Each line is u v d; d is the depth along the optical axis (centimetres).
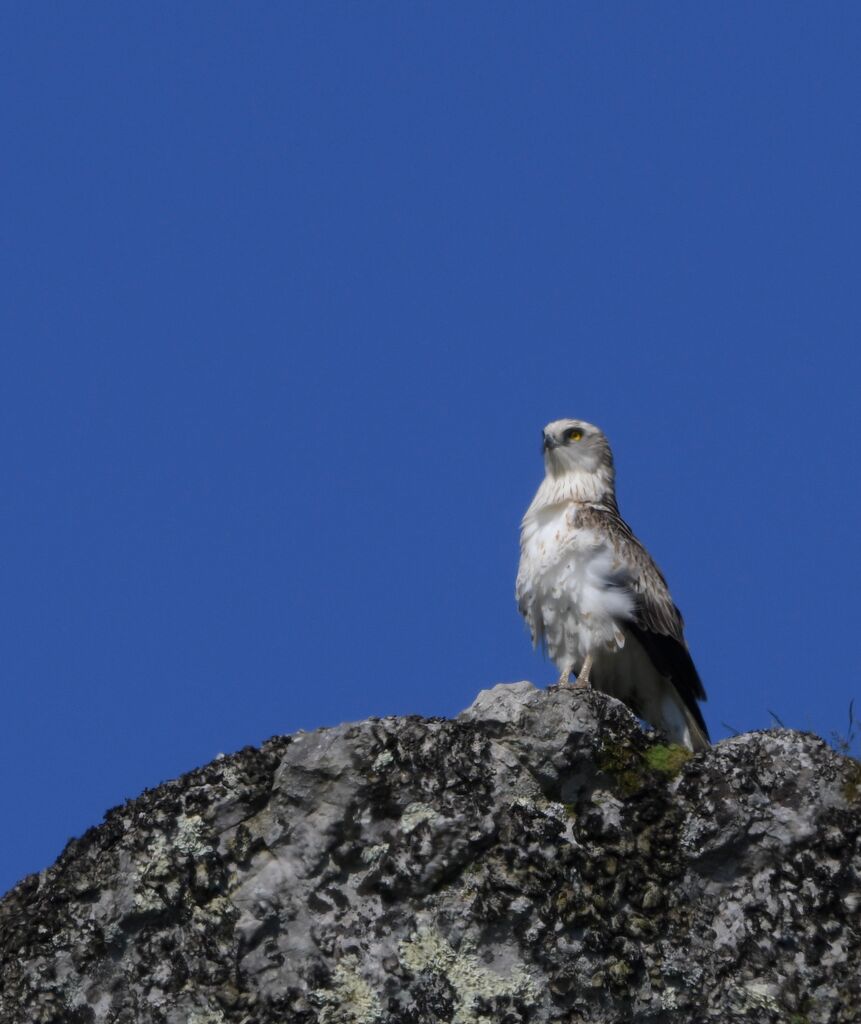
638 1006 1162
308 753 1250
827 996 1162
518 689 1304
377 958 1184
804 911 1189
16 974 1216
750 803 1218
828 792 1224
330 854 1222
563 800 1241
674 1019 1162
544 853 1202
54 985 1206
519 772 1242
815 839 1206
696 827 1211
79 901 1233
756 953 1177
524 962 1176
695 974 1166
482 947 1184
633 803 1232
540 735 1248
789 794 1224
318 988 1179
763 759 1239
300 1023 1166
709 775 1235
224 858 1227
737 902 1196
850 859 1203
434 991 1171
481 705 1295
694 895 1202
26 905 1270
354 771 1239
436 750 1243
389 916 1200
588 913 1180
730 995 1162
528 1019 1159
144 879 1220
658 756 1272
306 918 1205
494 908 1183
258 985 1185
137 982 1198
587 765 1246
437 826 1212
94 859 1250
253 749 1275
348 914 1205
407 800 1230
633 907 1191
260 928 1200
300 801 1238
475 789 1234
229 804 1244
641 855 1207
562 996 1162
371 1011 1166
